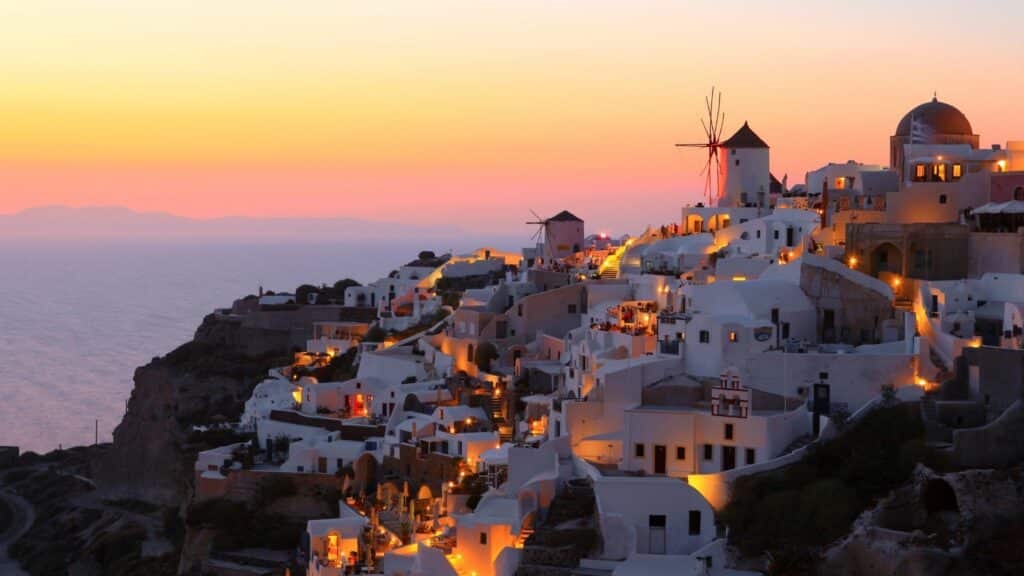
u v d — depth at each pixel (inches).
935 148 5615.2
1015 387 4087.1
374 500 5275.6
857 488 3976.4
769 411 4434.1
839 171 6791.3
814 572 3764.8
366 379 6560.0
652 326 5275.6
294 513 5718.5
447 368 6402.6
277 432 6387.8
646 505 4040.4
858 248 5196.9
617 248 7726.4
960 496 3769.7
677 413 4367.6
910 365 4439.0
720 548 3932.1
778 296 4901.6
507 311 6594.5
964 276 5088.6
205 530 5728.3
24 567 7677.2
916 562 3644.2
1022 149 5580.7
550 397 5300.2
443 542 4397.1
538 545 4025.6
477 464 5054.1
